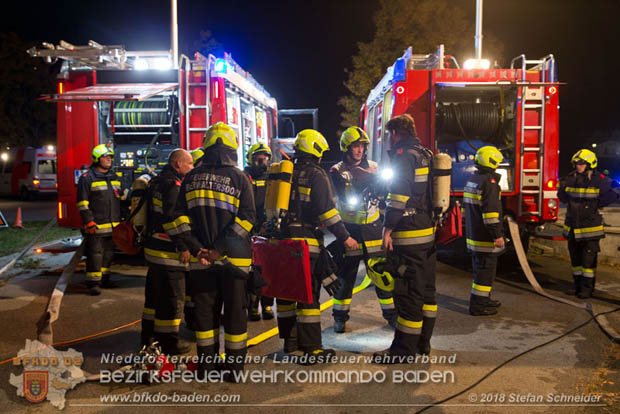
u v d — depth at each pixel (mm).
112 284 6992
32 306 6055
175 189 4082
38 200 25797
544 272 7855
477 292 5551
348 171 4836
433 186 4180
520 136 7355
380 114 9117
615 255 8414
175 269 4297
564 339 4793
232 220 3793
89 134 7883
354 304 6070
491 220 5316
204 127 7672
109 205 6617
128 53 8039
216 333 3990
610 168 23094
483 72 7340
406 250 4176
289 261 4066
